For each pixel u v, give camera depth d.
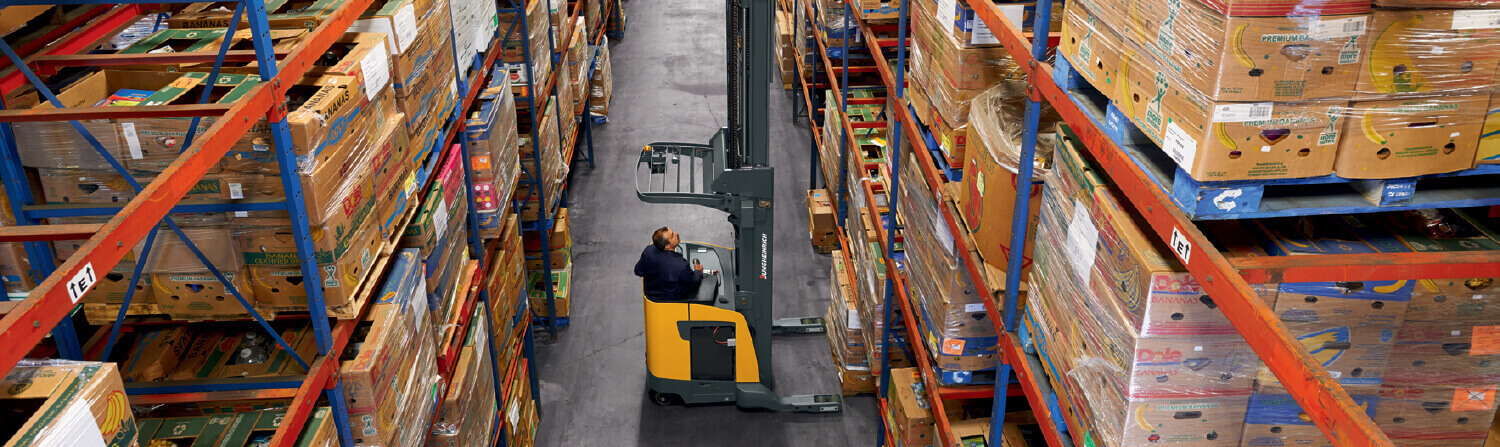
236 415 3.19
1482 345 2.36
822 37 9.28
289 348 3.14
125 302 2.87
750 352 6.89
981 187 3.81
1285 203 2.20
